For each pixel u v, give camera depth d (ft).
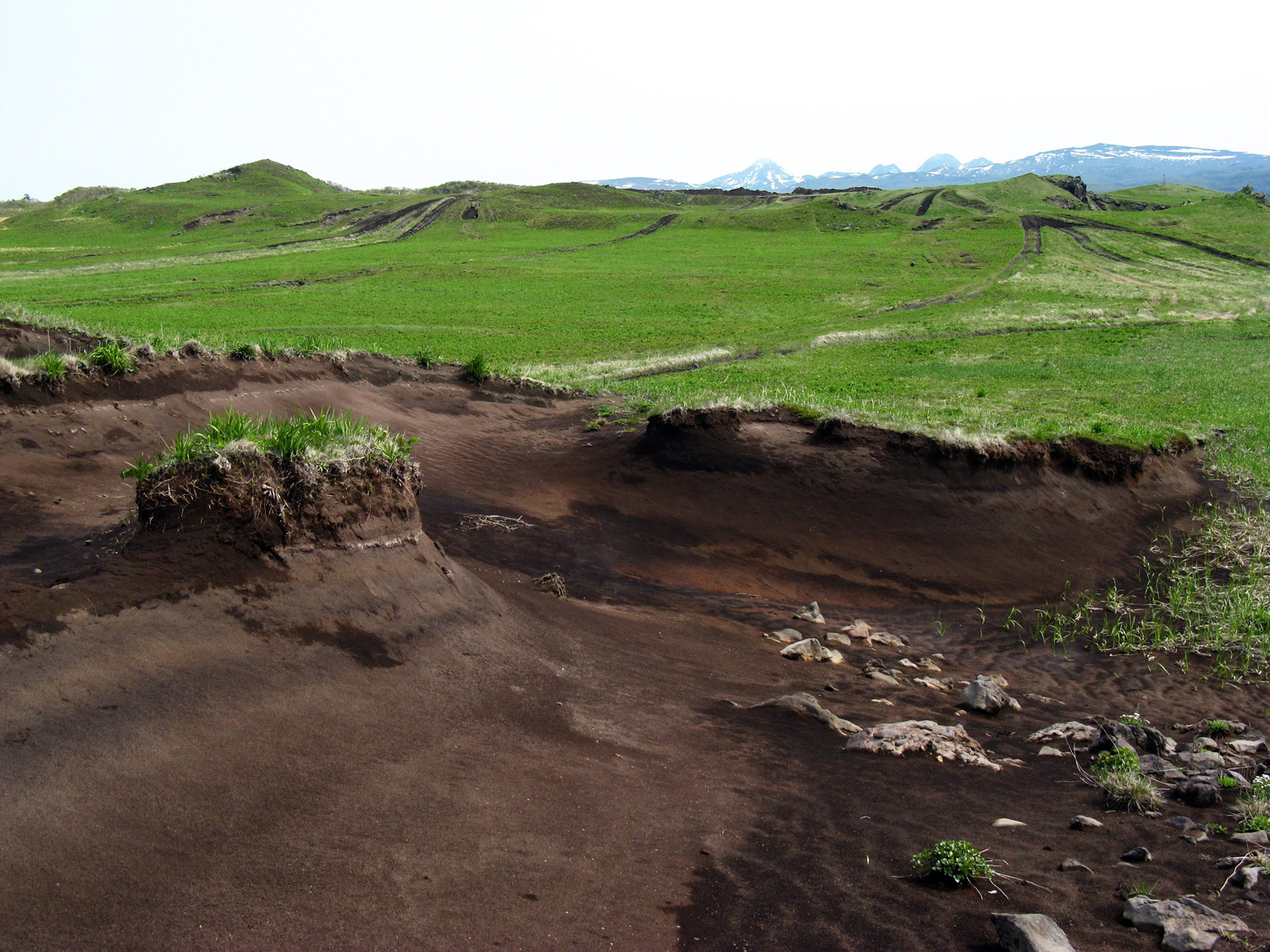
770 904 16.46
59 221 452.35
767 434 64.75
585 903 15.80
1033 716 33.19
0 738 16.17
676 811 20.26
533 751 22.24
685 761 23.68
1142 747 27.89
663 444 64.44
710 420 64.64
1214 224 360.89
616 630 36.32
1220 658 41.83
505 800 19.26
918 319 187.52
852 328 175.83
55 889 13.60
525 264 291.17
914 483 60.54
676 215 446.60
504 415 81.97
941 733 27.73
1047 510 60.64
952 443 61.87
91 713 17.78
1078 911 16.52
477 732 22.57
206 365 62.69
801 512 58.18
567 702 26.37
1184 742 30.78
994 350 150.61
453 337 164.14
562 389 93.25
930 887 17.40
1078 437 66.74
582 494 60.49
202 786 17.08
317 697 21.62
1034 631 46.60
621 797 20.52
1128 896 17.03
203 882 14.49
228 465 25.45
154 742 17.75
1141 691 37.76
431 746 21.16
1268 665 41.34
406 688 23.73
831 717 28.58
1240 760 27.63
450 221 433.89
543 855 17.25
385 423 69.15
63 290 216.95
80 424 48.21
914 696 34.12
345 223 434.30
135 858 14.70
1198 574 54.39
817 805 21.56
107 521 34.86
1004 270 269.03
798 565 53.26
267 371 68.39
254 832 16.15
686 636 38.34
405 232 406.41
